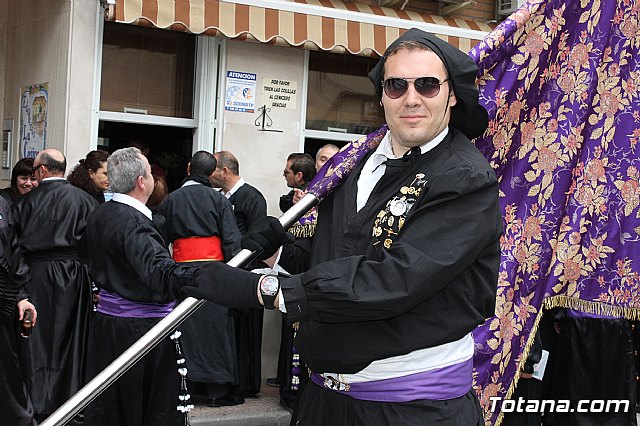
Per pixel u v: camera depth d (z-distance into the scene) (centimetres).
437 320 241
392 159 256
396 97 248
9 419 529
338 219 264
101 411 478
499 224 247
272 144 803
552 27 324
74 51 726
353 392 254
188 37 794
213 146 782
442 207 238
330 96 851
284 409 704
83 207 651
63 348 637
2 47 880
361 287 227
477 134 269
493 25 895
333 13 759
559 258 344
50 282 635
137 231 472
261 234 254
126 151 489
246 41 730
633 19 345
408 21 800
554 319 575
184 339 683
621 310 363
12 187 709
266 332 808
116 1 670
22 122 825
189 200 661
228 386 710
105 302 492
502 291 332
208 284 237
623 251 359
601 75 345
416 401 249
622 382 573
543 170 333
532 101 328
